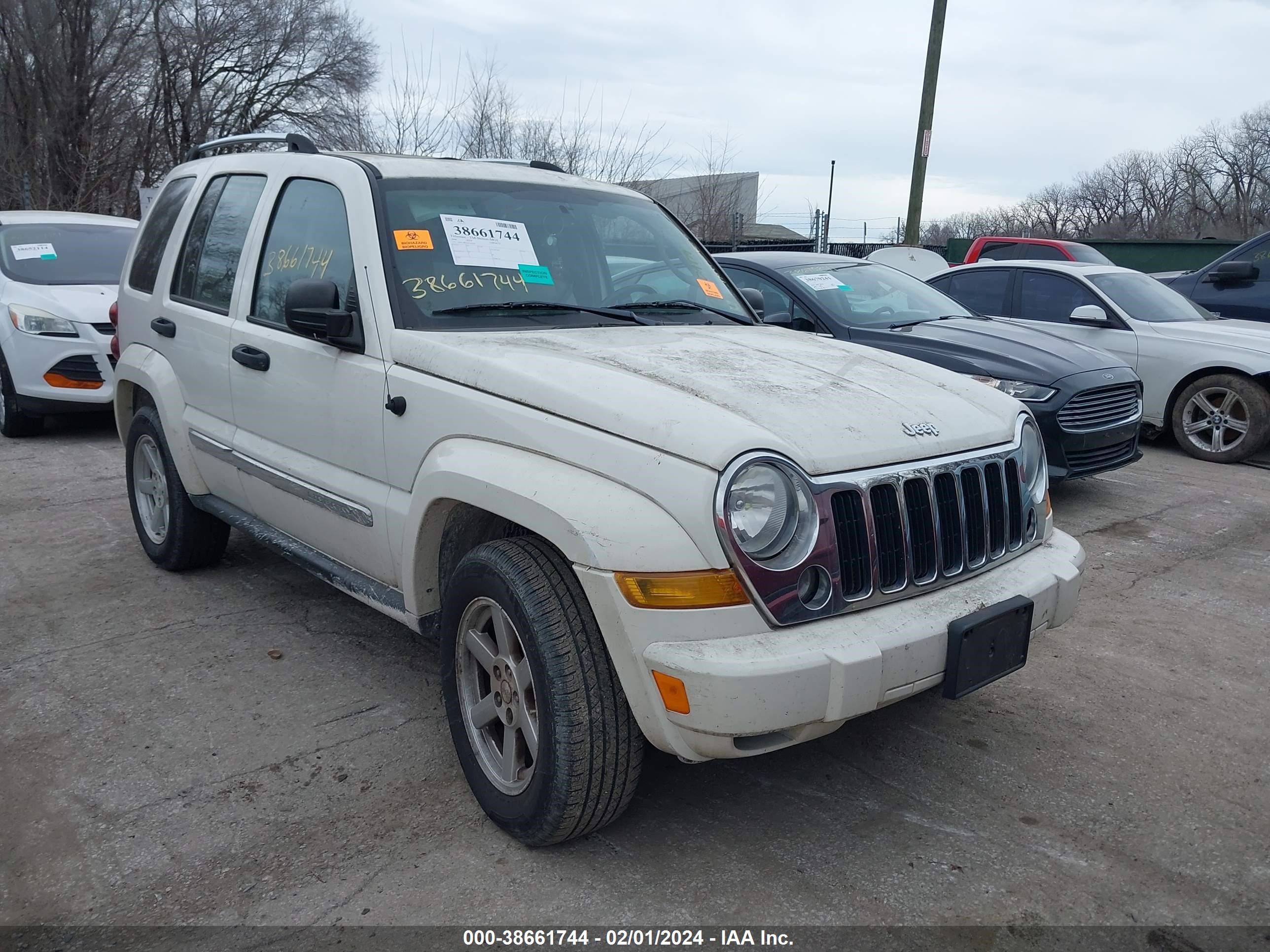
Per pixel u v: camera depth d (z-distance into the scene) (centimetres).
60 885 264
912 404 301
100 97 2097
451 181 376
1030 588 295
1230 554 577
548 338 327
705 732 239
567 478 260
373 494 331
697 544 240
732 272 760
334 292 336
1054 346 684
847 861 281
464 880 269
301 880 268
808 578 252
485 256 358
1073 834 297
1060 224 5566
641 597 241
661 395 266
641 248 411
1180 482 759
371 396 328
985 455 300
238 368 400
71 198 2019
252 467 395
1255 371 800
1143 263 1736
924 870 277
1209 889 272
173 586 485
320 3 2892
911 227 1479
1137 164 5453
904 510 270
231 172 447
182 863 274
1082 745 351
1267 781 329
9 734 342
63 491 659
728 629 242
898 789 320
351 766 326
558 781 261
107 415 935
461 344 311
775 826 298
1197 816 307
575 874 272
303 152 407
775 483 247
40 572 502
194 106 2548
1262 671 416
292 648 416
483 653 290
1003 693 393
